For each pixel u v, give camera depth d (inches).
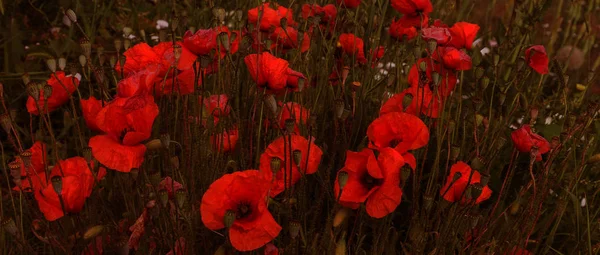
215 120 53.2
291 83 51.3
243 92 58.6
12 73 69.2
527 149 50.2
